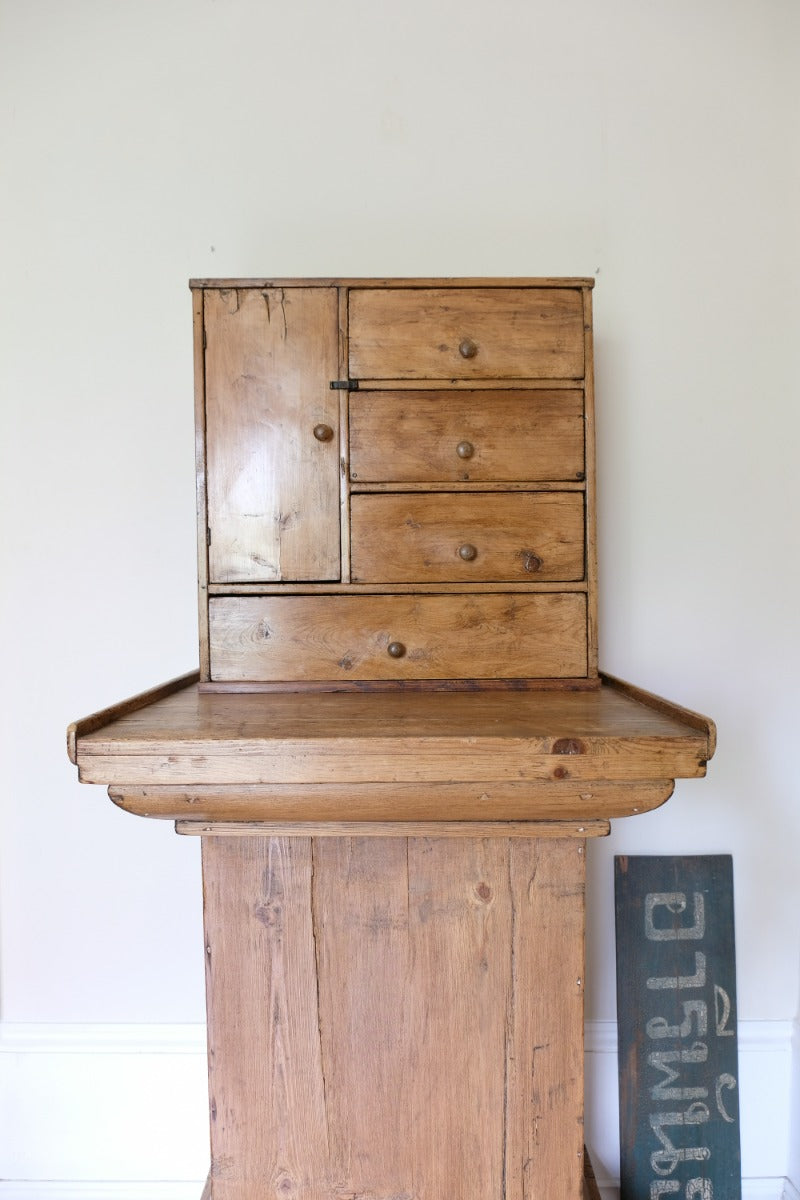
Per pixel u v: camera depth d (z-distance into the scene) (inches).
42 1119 57.8
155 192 55.8
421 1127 40.8
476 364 45.1
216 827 38.4
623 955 57.1
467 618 45.6
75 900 58.1
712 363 57.7
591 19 56.4
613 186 56.8
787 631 59.0
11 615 57.2
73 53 55.6
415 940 40.2
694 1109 56.2
